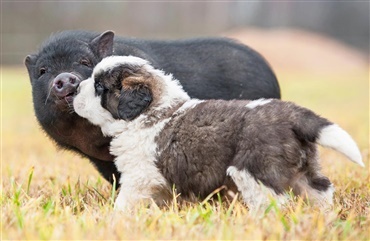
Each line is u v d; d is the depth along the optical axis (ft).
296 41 192.03
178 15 211.61
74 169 44.34
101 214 28.22
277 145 27.84
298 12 228.43
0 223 25.95
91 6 199.72
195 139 29.30
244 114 28.81
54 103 34.45
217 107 29.60
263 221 25.91
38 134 70.28
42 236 24.31
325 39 215.10
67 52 35.29
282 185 28.07
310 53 183.11
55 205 30.17
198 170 29.35
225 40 43.21
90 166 45.55
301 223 25.64
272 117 28.37
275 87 43.21
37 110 35.94
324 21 227.20
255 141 27.96
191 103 30.48
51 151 55.98
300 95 114.01
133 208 29.71
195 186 29.66
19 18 191.93
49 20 194.08
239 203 28.63
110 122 31.71
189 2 214.48
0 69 159.74
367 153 48.01
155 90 30.86
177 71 39.60
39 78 35.58
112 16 201.98
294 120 28.17
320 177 30.17
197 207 28.55
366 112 86.74
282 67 172.76
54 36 37.52
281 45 184.03
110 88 31.40
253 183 27.84
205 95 40.32
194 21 213.87
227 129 28.81
